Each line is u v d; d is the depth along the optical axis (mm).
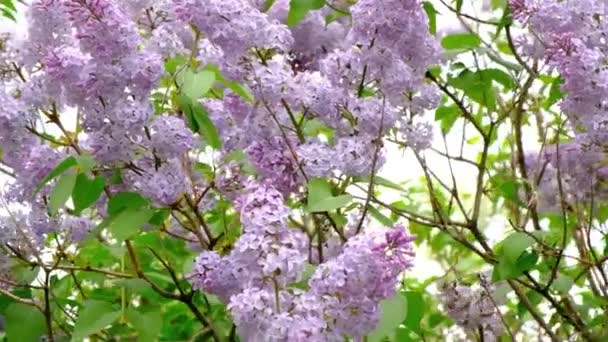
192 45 2369
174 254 2564
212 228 2572
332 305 1897
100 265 2590
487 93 2658
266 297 1897
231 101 2379
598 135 2305
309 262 2303
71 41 2279
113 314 2246
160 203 2217
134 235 2301
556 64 2291
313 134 2441
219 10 2180
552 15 2330
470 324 2656
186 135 2188
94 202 2240
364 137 2254
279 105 2297
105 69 2152
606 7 2359
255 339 1914
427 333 2814
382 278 1893
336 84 2275
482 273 2635
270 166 2270
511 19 2586
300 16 2447
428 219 2465
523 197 2834
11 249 2277
